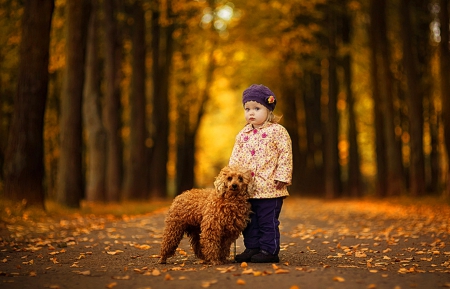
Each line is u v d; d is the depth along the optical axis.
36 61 12.83
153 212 15.91
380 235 9.68
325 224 12.38
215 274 5.37
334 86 27.83
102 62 26.11
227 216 5.89
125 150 30.98
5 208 11.60
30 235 9.47
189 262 6.54
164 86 27.33
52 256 7.20
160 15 24.03
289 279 5.08
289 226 11.87
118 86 23.03
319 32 28.14
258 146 6.39
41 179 13.04
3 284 5.14
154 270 5.64
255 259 6.17
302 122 34.25
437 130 26.11
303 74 30.25
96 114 19.94
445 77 19.25
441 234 9.72
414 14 25.17
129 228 10.88
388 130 24.03
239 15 28.33
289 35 26.00
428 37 25.31
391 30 27.75
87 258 7.03
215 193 6.00
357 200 24.95
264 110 6.50
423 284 5.00
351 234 9.95
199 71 32.09
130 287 4.89
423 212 15.24
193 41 28.05
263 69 30.73
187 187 30.84
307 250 7.79
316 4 26.75
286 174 6.23
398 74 27.58
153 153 27.39
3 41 21.69
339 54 26.50
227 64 30.55
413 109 21.62
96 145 20.00
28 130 12.80
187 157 30.94
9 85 24.00
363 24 28.81
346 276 5.27
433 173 26.19
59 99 25.45
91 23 19.80
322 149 31.44
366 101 34.72
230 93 38.88
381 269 5.90
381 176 25.80
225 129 45.69
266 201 6.25
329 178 27.91
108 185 21.39
